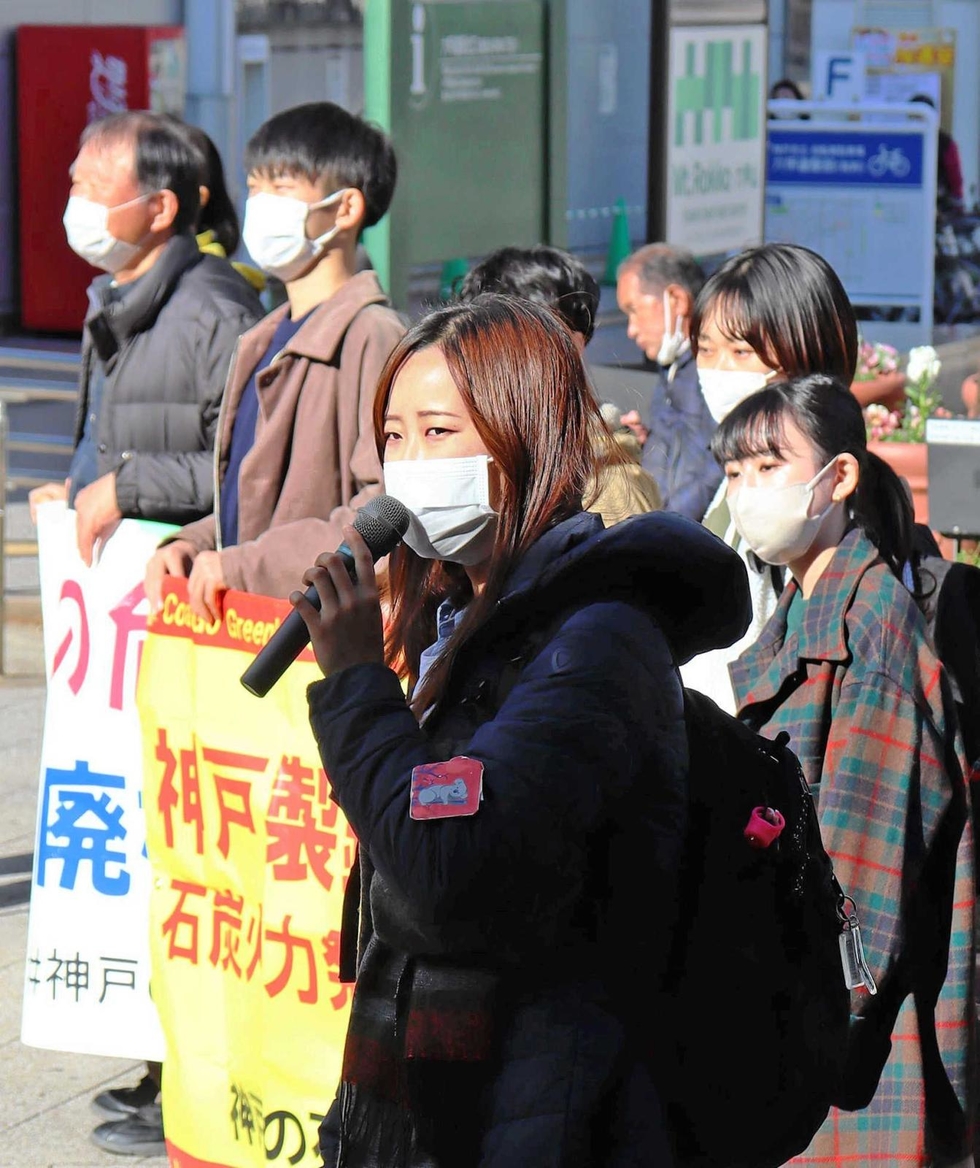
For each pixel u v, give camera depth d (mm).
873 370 13719
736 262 6535
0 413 12711
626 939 3324
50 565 6691
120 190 7336
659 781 3299
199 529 6570
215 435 7078
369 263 7324
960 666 5699
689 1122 3518
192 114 24250
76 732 6641
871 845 5004
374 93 11844
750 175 17891
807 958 3654
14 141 23984
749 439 5355
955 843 5207
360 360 6348
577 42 14438
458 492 3479
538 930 3240
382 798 3205
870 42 32594
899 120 19875
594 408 3561
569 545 3420
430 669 3494
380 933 3422
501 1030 3309
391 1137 3455
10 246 24125
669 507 7773
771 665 5301
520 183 13516
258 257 6805
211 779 5969
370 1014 3479
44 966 6711
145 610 6539
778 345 6391
